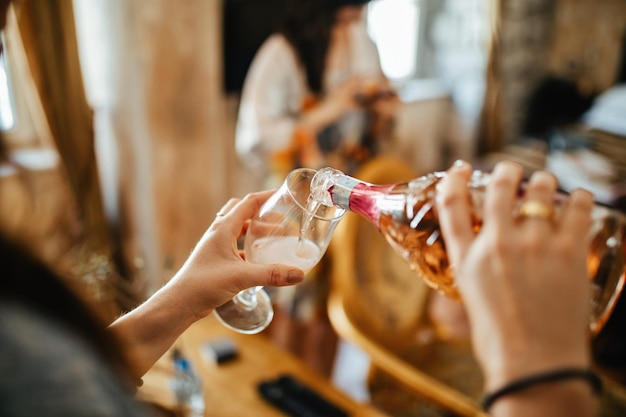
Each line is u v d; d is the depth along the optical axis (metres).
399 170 1.56
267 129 1.91
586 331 0.36
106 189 2.07
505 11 3.10
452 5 3.24
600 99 3.20
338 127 2.04
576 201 0.38
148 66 1.89
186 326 0.58
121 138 2.01
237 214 0.63
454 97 3.35
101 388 0.24
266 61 1.92
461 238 0.39
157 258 2.08
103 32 1.92
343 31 2.07
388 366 1.30
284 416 1.05
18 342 0.23
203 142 2.11
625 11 3.18
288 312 1.87
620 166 2.61
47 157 1.75
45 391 0.23
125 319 0.56
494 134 3.24
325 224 0.63
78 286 0.28
